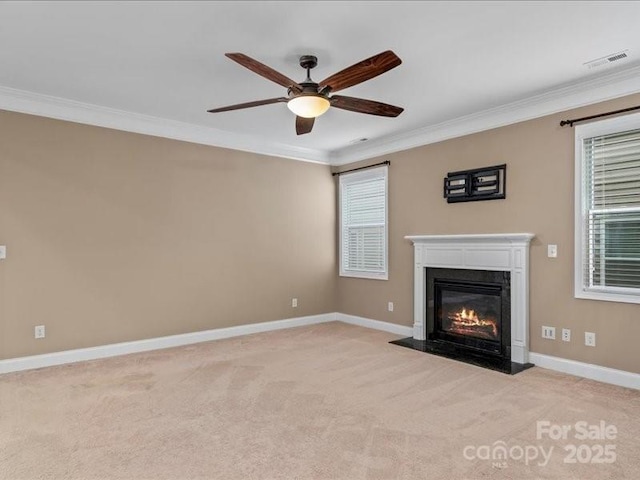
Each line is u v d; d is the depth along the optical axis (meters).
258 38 2.72
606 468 2.12
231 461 2.19
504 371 3.67
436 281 4.73
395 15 2.45
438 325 4.75
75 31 2.63
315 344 4.70
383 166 5.42
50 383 3.39
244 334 5.23
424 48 2.87
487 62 3.09
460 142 4.52
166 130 4.61
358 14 2.44
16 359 3.72
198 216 4.87
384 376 3.57
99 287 4.18
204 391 3.21
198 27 2.59
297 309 5.78
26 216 3.79
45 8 2.37
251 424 2.63
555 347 3.72
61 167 3.97
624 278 3.36
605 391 3.19
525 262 3.88
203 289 4.91
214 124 4.72
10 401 3.00
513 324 3.96
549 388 3.26
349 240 6.04
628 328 3.30
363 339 4.93
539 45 2.83
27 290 3.79
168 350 4.47
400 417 2.73
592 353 3.49
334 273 6.16
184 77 3.37
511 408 2.87
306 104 2.80
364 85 3.54
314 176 5.99
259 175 5.41
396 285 5.27
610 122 3.38
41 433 2.51
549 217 3.77
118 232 4.30
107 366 3.87
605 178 3.46
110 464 2.16
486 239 4.12
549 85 3.54
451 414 2.78
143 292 4.46
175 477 2.05
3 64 3.12
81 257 4.08
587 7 2.37
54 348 3.92
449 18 2.48
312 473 2.08
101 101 3.96
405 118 4.44
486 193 4.24
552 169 3.75
